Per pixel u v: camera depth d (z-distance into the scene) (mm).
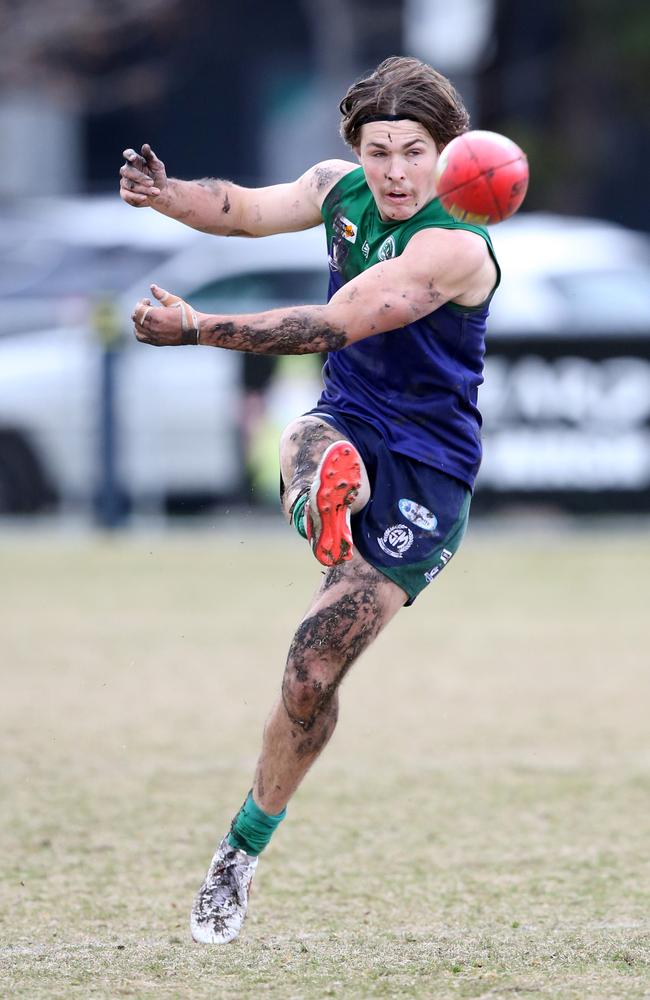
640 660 31391
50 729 25594
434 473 15016
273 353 14156
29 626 34125
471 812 20984
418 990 13703
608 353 45531
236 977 14180
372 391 15188
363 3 89000
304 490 14531
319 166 16000
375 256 15078
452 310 14773
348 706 27562
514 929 15984
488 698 28094
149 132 97312
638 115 84188
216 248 50500
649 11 77875
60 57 77562
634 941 15383
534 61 81312
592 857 18844
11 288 50438
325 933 15914
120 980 14070
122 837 19688
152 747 24547
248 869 15102
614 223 92625
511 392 45562
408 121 14398
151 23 78312
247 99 97250
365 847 19375
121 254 51312
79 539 46250
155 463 46281
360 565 14789
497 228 53500
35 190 96125
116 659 30906
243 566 42281
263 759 14859
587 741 25047
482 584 40156
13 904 16891
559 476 45781
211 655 31312
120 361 46156
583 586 39812
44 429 46375
